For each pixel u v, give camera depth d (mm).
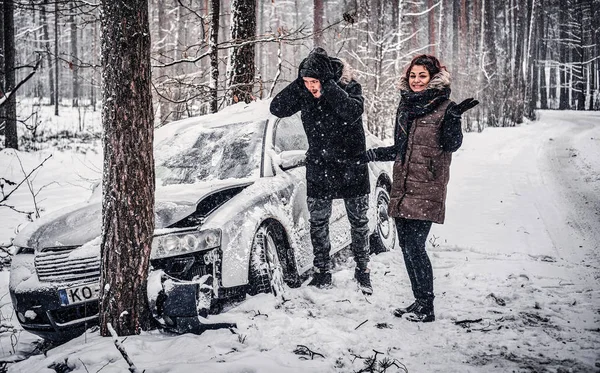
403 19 22859
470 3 40219
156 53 6715
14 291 3305
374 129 18266
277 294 3701
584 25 52000
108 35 2943
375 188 5336
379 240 5281
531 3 42125
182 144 4684
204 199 3885
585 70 53594
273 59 36906
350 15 6375
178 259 3438
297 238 4121
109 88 2967
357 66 19875
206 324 3090
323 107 3857
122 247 3018
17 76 41219
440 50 33969
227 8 30516
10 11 15031
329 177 3891
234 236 3516
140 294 3098
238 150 4395
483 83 33406
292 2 47281
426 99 3293
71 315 3289
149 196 3086
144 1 2982
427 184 3252
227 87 7586
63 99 49469
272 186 4031
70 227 3598
